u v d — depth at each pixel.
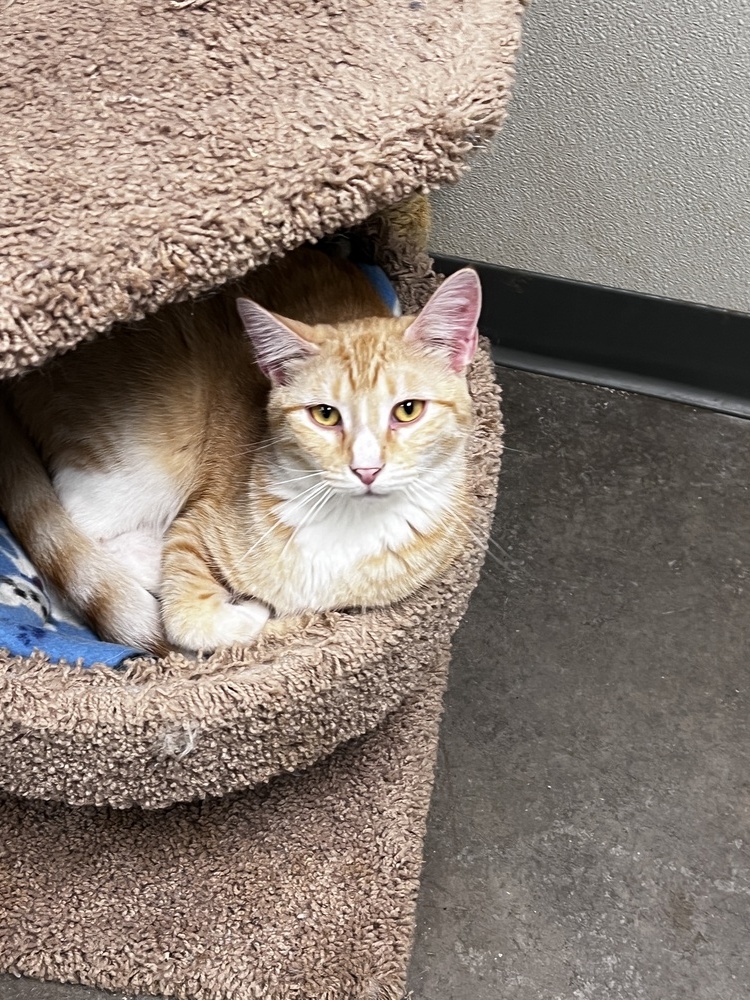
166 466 1.20
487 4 0.94
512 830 1.25
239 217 0.83
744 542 1.60
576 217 1.72
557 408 1.80
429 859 1.22
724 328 1.75
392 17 0.92
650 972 1.14
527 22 1.50
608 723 1.36
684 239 1.69
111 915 1.10
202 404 1.18
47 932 1.09
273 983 1.06
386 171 0.87
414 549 1.05
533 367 1.88
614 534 1.60
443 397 0.98
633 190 1.65
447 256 1.85
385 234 1.41
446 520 1.07
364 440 0.95
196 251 0.82
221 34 0.89
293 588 1.08
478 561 1.15
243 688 0.95
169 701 0.93
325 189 0.86
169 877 1.12
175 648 1.12
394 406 0.96
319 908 1.10
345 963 1.07
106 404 1.16
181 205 0.82
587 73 1.53
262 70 0.88
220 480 1.15
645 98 1.54
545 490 1.66
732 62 1.46
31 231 0.80
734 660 1.44
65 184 0.82
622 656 1.44
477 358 1.33
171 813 1.13
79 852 1.12
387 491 0.97
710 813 1.28
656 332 1.80
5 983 1.09
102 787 0.98
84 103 0.86
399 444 0.96
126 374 1.15
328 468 0.96
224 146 0.85
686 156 1.58
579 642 1.46
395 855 1.13
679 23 1.44
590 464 1.71
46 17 0.90
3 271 0.79
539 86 1.57
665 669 1.43
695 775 1.31
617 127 1.58
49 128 0.85
